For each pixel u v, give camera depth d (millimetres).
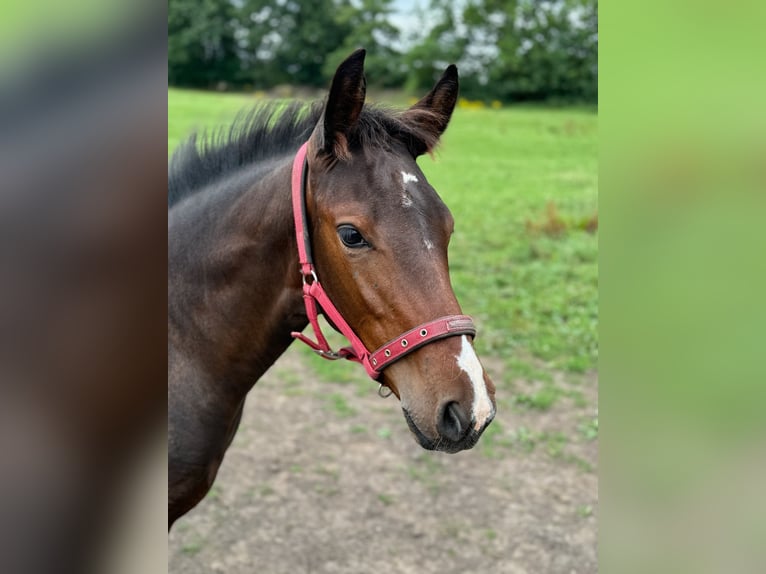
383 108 2043
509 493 4090
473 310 6727
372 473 4262
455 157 13984
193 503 2197
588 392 5348
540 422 4906
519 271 7730
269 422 4879
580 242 8758
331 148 1820
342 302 1857
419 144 1958
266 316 2068
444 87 2088
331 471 4262
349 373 5746
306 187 1894
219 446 2184
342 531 3689
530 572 3428
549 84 22203
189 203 2160
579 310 6723
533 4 22016
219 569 3328
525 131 16750
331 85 1745
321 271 1885
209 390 2113
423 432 1702
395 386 1831
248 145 2195
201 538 3564
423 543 3621
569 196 11117
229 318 2070
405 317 1719
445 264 1790
